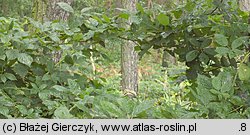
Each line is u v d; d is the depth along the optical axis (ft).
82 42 9.93
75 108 7.48
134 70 31.78
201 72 9.89
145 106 5.56
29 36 9.36
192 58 9.34
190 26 9.37
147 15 9.49
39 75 9.42
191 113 6.00
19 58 8.78
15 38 8.91
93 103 6.25
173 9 9.71
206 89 6.66
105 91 8.04
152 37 9.86
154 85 30.22
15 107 7.98
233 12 9.08
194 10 9.46
